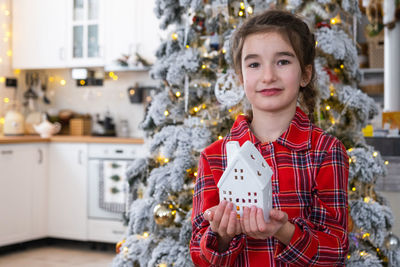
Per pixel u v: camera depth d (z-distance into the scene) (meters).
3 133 4.27
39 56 4.28
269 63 0.79
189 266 1.64
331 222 0.75
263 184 0.67
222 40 1.92
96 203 3.80
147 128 2.05
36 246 3.96
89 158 3.83
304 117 0.84
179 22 2.07
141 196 2.20
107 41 4.00
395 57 3.75
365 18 3.88
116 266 1.85
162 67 1.94
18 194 3.77
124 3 3.95
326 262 0.72
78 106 4.54
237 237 0.77
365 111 1.68
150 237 1.85
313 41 0.89
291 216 0.78
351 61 1.66
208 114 1.88
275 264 0.77
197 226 0.83
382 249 1.68
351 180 1.65
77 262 3.45
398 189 2.28
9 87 4.41
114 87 4.40
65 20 4.17
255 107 0.85
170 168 1.81
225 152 0.85
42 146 3.93
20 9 4.34
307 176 0.79
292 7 1.73
